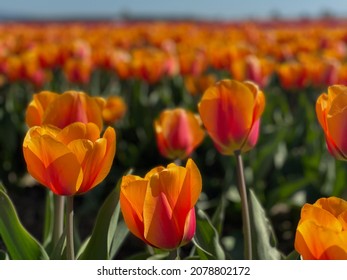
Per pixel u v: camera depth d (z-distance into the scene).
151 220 2.00
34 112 2.74
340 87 2.39
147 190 1.96
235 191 5.79
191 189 2.03
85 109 2.66
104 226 2.50
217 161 6.89
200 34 15.65
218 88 2.69
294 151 6.72
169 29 18.39
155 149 7.30
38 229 6.41
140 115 7.80
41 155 2.14
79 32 16.72
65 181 2.15
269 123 7.17
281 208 6.16
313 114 6.70
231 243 5.34
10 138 7.61
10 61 8.19
